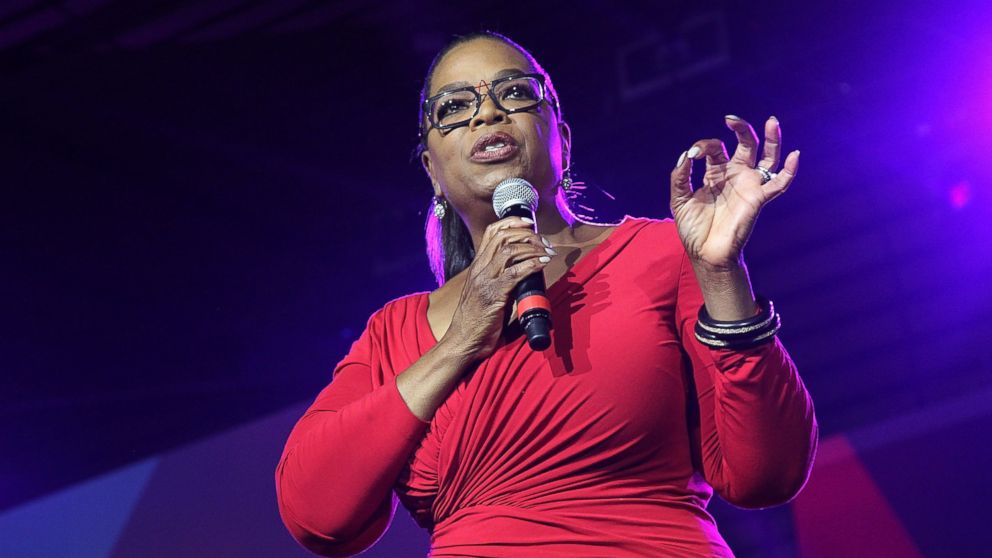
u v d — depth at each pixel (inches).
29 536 653.9
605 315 161.2
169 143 585.6
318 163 617.0
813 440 157.8
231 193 627.8
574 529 150.6
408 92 574.6
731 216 150.0
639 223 174.7
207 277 660.1
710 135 566.6
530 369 158.7
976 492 541.0
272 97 565.9
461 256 203.6
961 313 557.9
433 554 158.6
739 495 159.0
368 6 509.7
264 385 660.1
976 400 548.4
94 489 657.0
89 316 661.9
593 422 155.6
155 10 484.4
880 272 579.5
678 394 160.7
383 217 658.2
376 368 178.7
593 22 566.3
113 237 635.5
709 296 152.6
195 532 612.1
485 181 179.3
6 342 662.5
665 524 153.7
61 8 477.1
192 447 651.5
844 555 565.9
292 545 581.3
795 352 604.7
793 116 556.1
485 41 193.0
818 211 591.2
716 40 559.2
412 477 164.9
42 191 605.6
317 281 670.5
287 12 499.2
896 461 566.3
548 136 184.7
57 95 540.1
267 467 628.4
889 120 544.4
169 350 667.4
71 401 669.3
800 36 542.3
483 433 157.6
